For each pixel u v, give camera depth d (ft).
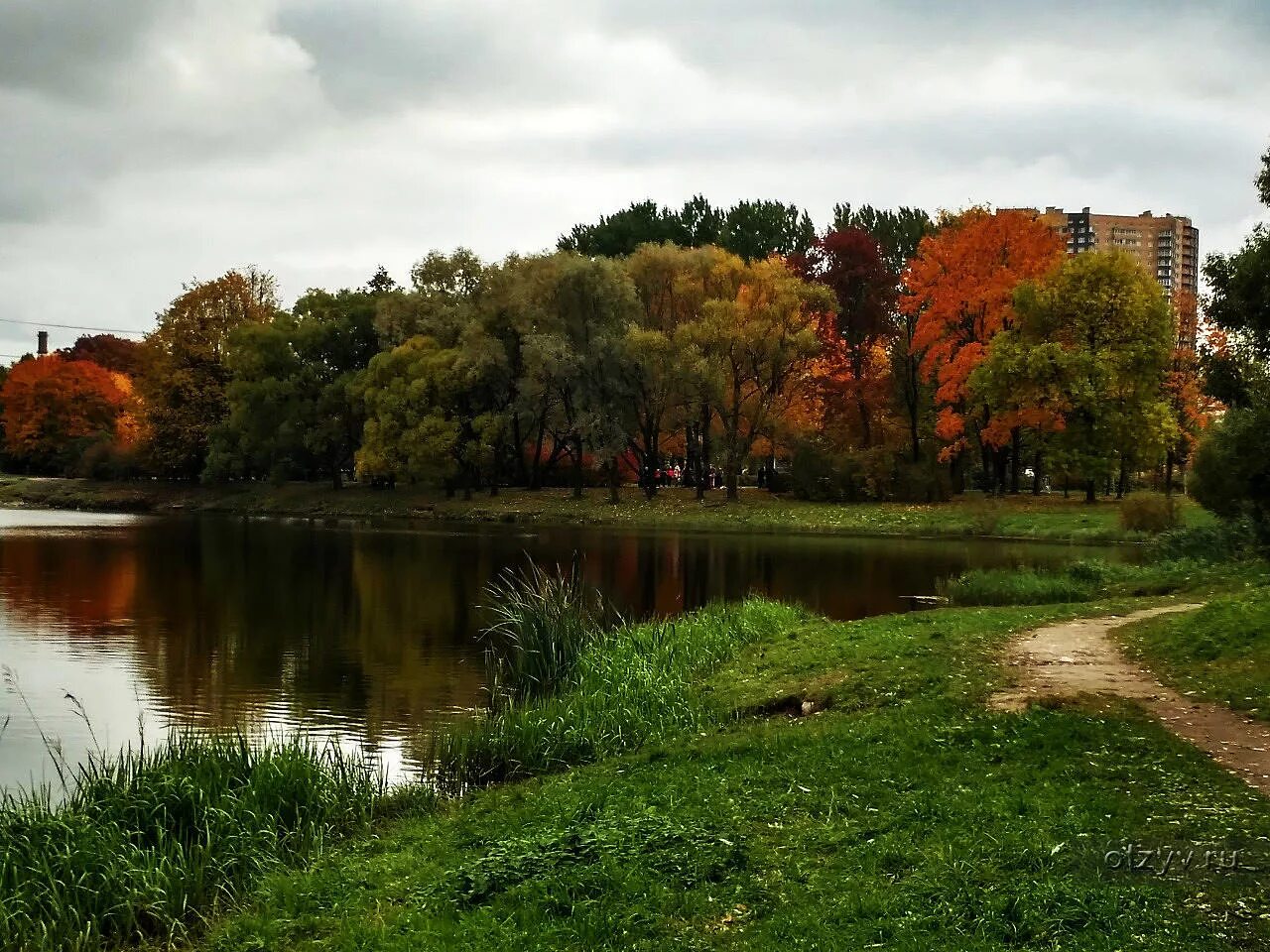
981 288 182.60
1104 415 167.94
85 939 30.91
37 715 60.29
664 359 191.93
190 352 256.52
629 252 278.46
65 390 317.22
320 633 86.53
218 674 71.10
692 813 34.60
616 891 28.76
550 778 43.42
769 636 71.77
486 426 210.38
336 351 246.47
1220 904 24.73
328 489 245.04
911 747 39.73
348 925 28.30
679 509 197.36
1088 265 169.48
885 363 226.17
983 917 24.85
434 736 52.34
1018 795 32.94
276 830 37.37
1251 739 38.22
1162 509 150.71
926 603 98.89
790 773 38.19
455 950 25.91
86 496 260.62
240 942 28.76
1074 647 57.67
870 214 258.78
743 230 268.41
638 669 58.18
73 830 35.22
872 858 29.27
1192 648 51.85
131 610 97.60
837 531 175.01
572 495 219.20
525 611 66.13
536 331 205.26
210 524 200.54
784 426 200.95
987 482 203.31
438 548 151.53
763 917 26.53
